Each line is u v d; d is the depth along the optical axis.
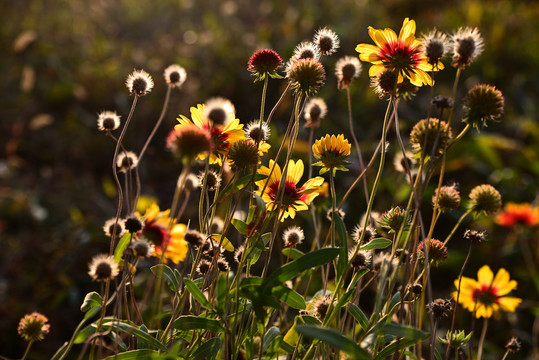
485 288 2.40
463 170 5.61
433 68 1.47
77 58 7.40
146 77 1.91
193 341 1.71
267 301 1.41
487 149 5.39
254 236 1.50
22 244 4.48
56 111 6.63
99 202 5.29
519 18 8.61
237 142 1.56
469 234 1.84
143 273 3.65
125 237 1.75
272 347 1.63
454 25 8.04
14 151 5.64
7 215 4.83
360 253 1.68
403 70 1.61
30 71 6.09
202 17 8.72
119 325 1.47
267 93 6.58
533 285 4.30
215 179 1.80
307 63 1.62
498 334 3.81
